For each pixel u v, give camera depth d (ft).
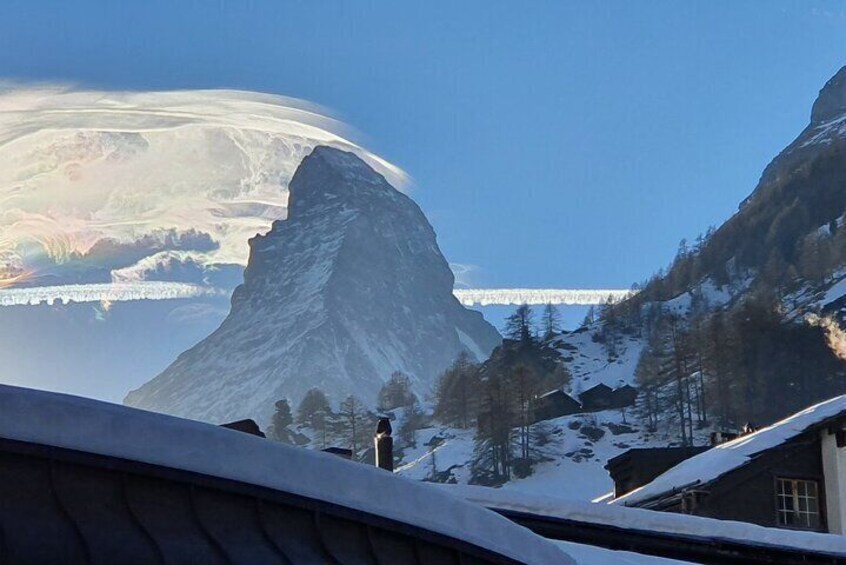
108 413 63.05
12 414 61.72
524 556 70.49
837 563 102.94
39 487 61.62
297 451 66.39
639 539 103.55
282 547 64.59
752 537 103.60
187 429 64.18
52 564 60.34
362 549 66.85
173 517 63.21
